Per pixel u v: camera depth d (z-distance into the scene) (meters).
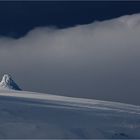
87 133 81.88
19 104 116.69
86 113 114.38
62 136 75.56
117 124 98.44
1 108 100.44
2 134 71.38
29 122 84.75
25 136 72.19
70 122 92.44
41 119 91.25
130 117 115.81
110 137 82.38
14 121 84.06
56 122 89.69
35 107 113.88
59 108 120.62
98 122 98.12
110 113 122.56
